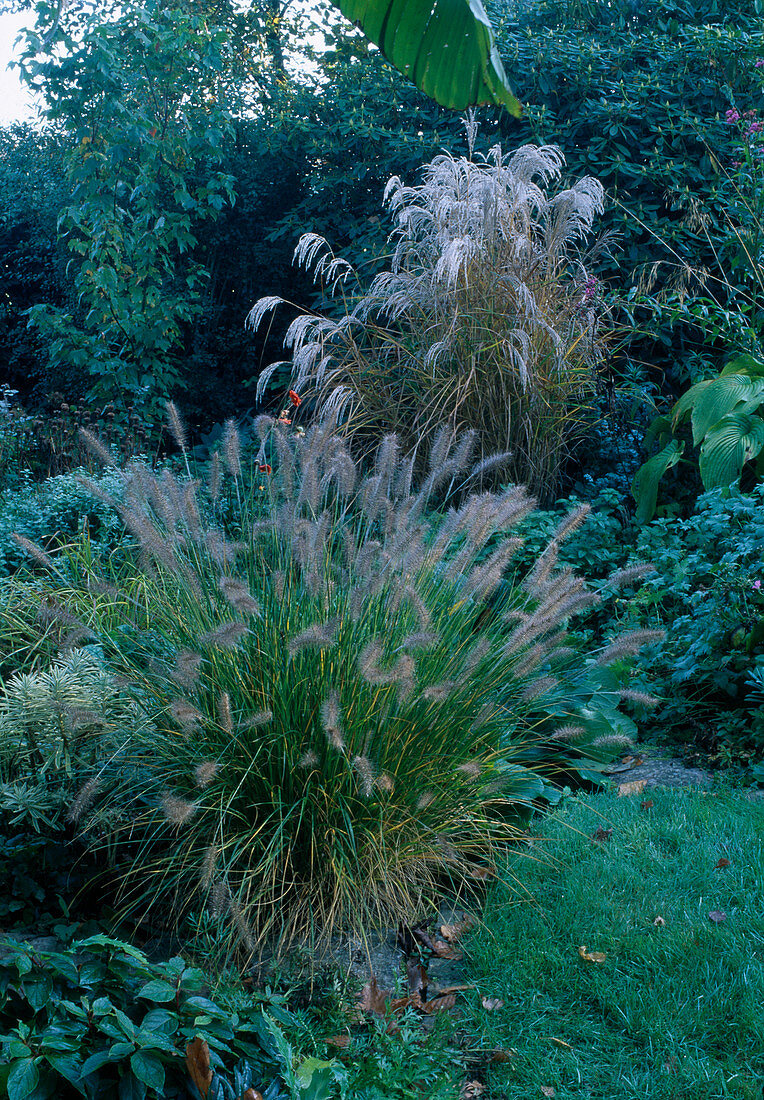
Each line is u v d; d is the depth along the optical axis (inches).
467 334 239.5
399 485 130.6
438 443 132.8
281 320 399.9
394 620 115.4
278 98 405.1
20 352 435.8
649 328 285.6
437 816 112.0
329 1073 66.5
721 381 229.1
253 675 109.7
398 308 253.0
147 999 73.2
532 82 313.3
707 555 194.2
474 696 115.5
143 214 330.3
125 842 106.4
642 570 118.1
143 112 325.1
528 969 94.6
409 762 109.3
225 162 387.9
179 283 371.2
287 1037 84.0
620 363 297.3
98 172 332.5
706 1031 83.8
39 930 100.9
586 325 254.5
